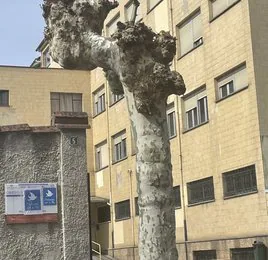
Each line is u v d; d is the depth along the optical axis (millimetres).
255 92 19875
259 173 19422
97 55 5719
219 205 21875
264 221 18938
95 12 5992
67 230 8570
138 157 5270
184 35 25875
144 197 5156
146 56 5363
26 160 8664
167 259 5047
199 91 24281
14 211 8453
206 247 22328
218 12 22891
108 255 33406
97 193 36562
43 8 6188
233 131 21250
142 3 30422
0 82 35969
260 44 20344
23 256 8359
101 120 36312
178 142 25516
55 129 8828
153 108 5273
